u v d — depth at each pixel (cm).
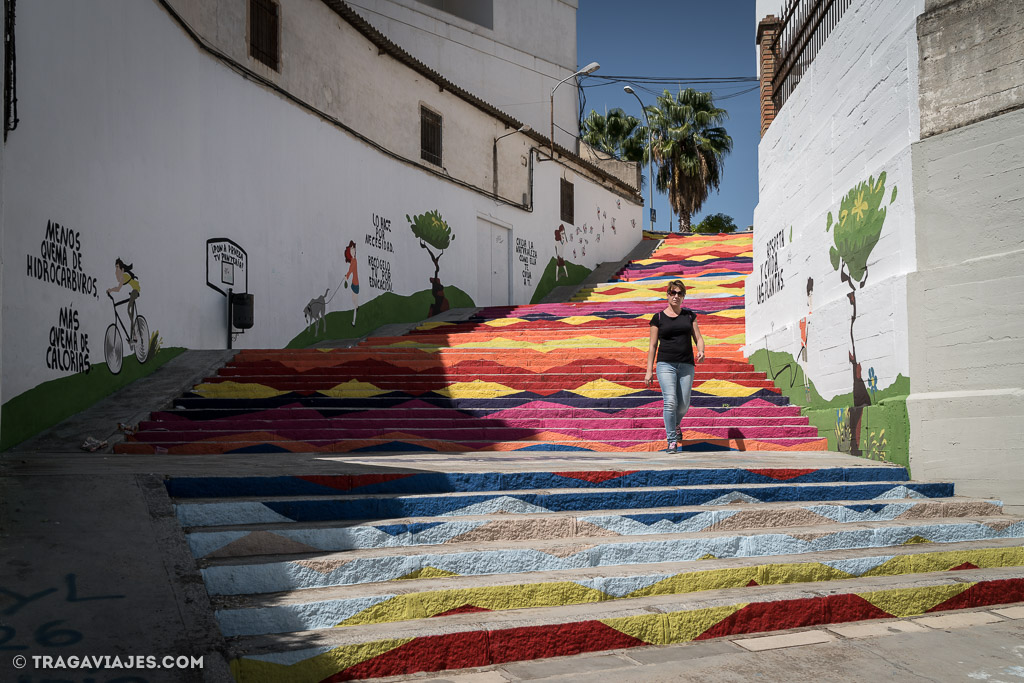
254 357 1062
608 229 2647
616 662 404
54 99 790
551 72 2628
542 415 913
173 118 1045
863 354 780
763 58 1177
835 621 477
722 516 561
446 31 2262
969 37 664
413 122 1720
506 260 2091
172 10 1039
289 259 1314
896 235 728
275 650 360
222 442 788
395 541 482
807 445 847
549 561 487
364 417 895
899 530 575
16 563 367
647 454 804
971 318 648
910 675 384
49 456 682
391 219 1627
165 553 400
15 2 721
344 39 1495
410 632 390
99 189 875
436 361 1076
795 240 988
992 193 642
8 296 712
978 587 516
